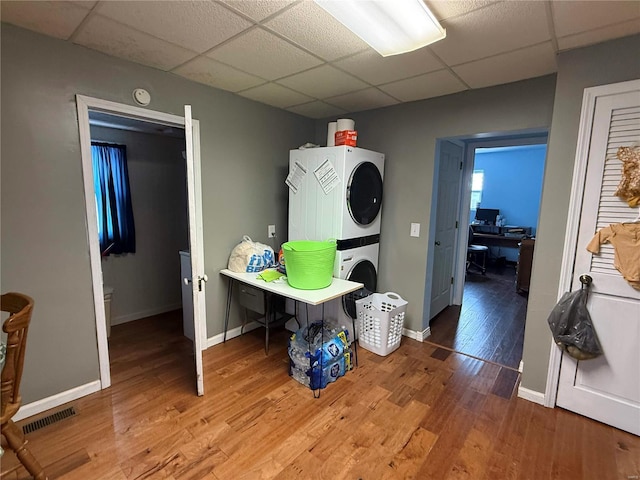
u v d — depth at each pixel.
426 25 1.60
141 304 3.65
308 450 1.77
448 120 2.81
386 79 2.46
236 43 1.93
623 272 1.83
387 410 2.12
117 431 1.88
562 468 1.68
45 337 2.01
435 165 2.96
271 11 1.60
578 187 1.93
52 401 2.06
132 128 3.31
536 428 1.96
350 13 1.51
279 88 2.71
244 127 2.99
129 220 3.45
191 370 2.56
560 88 1.97
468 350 3.00
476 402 2.21
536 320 2.17
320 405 2.16
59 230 2.00
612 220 1.86
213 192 2.83
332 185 2.78
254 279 2.68
